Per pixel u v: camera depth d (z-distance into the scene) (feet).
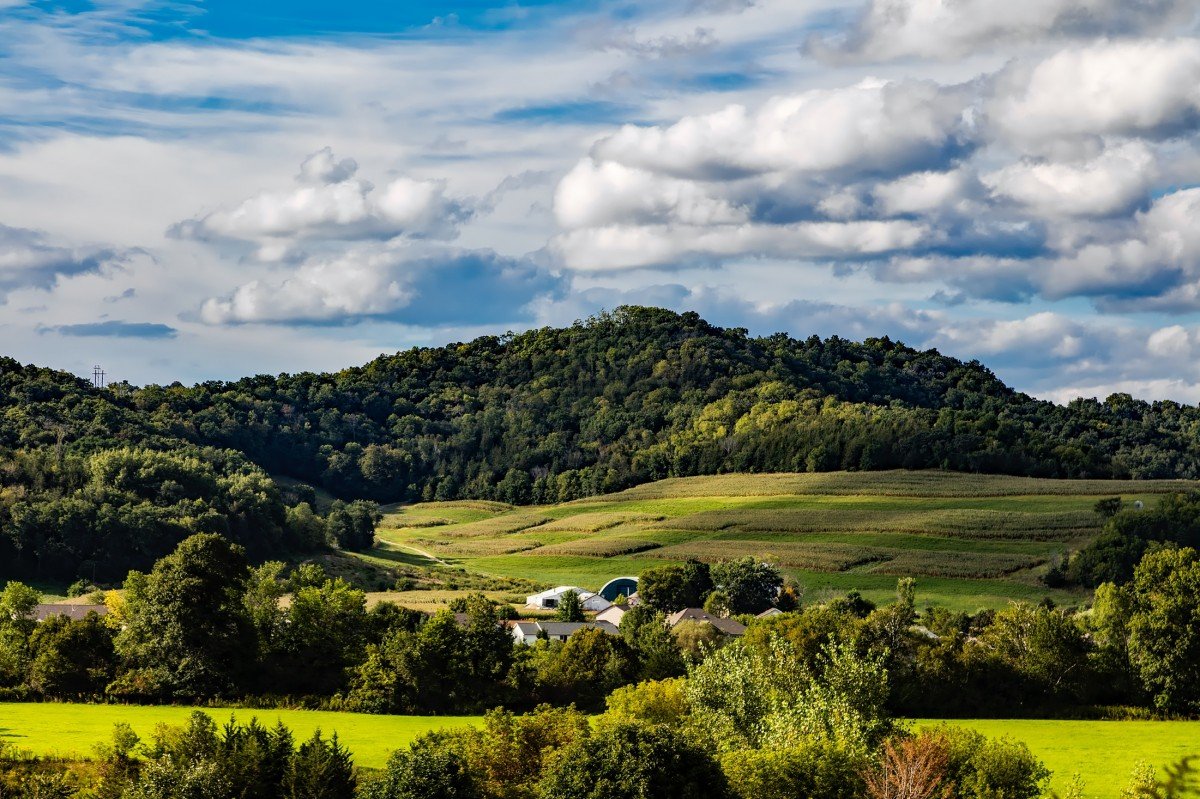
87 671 313.94
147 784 179.11
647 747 171.42
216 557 326.85
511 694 319.47
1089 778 229.04
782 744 184.85
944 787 168.55
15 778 200.03
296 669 330.75
